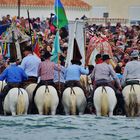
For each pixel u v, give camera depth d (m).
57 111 45.22
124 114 45.09
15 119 42.00
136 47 57.09
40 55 53.12
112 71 44.28
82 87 45.38
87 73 45.38
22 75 44.88
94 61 50.06
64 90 44.94
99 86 44.22
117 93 44.47
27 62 45.78
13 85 44.59
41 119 42.12
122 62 52.00
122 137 35.38
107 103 43.81
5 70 44.78
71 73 45.12
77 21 49.78
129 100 43.97
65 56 52.50
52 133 36.62
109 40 59.31
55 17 49.31
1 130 37.53
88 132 37.00
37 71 45.72
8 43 53.50
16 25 55.38
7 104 44.31
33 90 45.16
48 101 44.34
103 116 43.91
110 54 50.25
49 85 44.75
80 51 49.72
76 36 49.69
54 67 45.56
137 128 38.44
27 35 55.31
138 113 44.06
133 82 44.31
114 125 39.72
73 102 44.50
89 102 45.22
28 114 44.91
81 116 43.97
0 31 60.22
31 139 34.78
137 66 44.38
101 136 35.69
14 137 35.28
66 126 39.12
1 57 50.97
